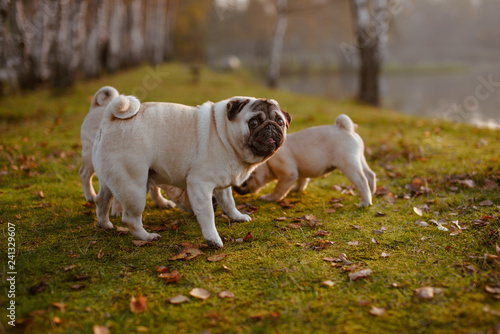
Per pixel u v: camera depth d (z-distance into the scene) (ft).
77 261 10.91
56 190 17.25
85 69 66.49
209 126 11.23
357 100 55.98
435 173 18.71
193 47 182.91
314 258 10.85
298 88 93.97
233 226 13.48
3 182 18.22
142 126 10.93
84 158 14.79
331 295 8.96
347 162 15.19
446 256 10.59
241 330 7.82
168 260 10.98
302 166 16.02
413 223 13.24
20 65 47.57
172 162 11.23
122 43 93.76
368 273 9.73
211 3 138.10
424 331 7.57
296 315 8.23
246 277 9.92
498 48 209.15
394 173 19.62
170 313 8.43
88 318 8.29
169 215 14.82
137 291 9.35
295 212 15.01
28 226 13.34
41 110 37.17
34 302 8.88
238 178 11.75
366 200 15.19
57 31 52.70
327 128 15.97
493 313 7.77
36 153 22.89
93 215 14.56
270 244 11.91
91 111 14.74
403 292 8.95
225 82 74.74
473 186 16.51
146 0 120.67
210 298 9.00
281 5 80.59
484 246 10.94
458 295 8.61
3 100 42.04
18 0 44.50
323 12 120.98
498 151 22.48
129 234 12.76
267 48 188.55
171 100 43.65
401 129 31.32
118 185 10.93
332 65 187.32
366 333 7.64
